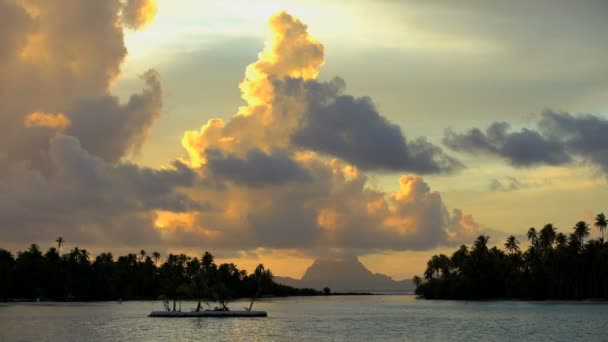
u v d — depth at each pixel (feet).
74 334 391.86
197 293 553.64
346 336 387.14
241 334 394.52
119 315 571.28
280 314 625.00
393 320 529.45
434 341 358.84
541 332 407.03
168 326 447.01
